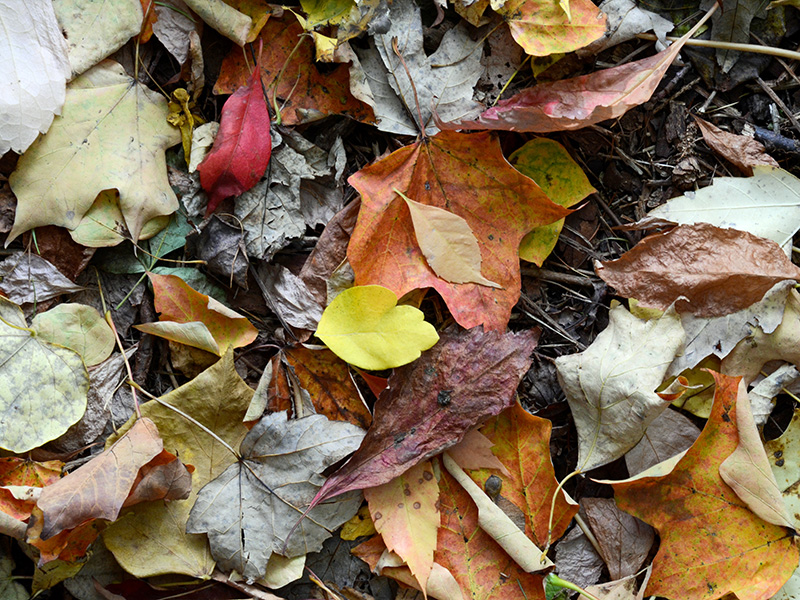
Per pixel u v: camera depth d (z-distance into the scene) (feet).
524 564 2.20
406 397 2.20
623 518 2.27
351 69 2.22
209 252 2.22
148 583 2.20
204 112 2.28
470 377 2.20
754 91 2.35
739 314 2.26
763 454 2.19
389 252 2.21
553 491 2.23
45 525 2.06
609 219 2.34
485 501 2.21
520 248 2.27
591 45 2.28
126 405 2.23
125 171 2.20
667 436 2.27
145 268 2.24
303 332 2.24
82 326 2.20
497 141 2.20
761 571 2.20
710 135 2.31
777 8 2.31
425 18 2.30
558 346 2.31
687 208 2.29
